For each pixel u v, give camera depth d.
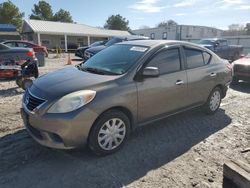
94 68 4.42
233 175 2.51
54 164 3.62
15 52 9.70
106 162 3.69
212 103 5.73
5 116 5.46
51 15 62.47
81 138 3.54
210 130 4.95
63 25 44.03
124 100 3.84
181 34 45.81
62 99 3.45
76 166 3.57
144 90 4.09
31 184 3.18
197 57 5.24
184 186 3.21
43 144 3.57
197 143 4.37
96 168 3.54
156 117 4.44
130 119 4.08
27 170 3.46
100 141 3.73
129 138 4.47
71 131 3.43
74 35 42.19
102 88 3.69
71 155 3.85
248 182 2.36
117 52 4.68
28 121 3.72
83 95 3.49
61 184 3.19
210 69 5.44
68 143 3.48
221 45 19.62
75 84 3.70
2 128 4.79
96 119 3.62
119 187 3.15
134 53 4.40
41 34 40.59
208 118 5.62
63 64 16.67
